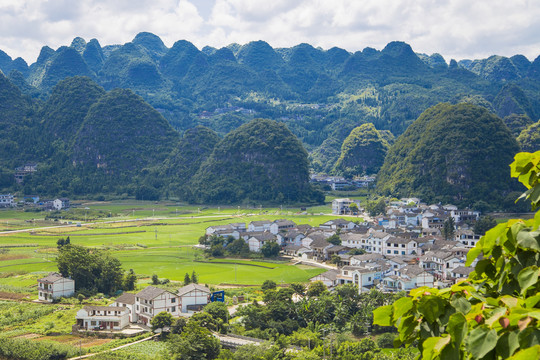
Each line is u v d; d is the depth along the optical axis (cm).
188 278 14912
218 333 10438
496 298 1198
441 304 1171
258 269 17488
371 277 13875
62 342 10606
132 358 9300
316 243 19512
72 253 14962
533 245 1173
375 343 9644
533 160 1338
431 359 1095
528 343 955
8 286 15238
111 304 12700
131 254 19900
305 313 11106
